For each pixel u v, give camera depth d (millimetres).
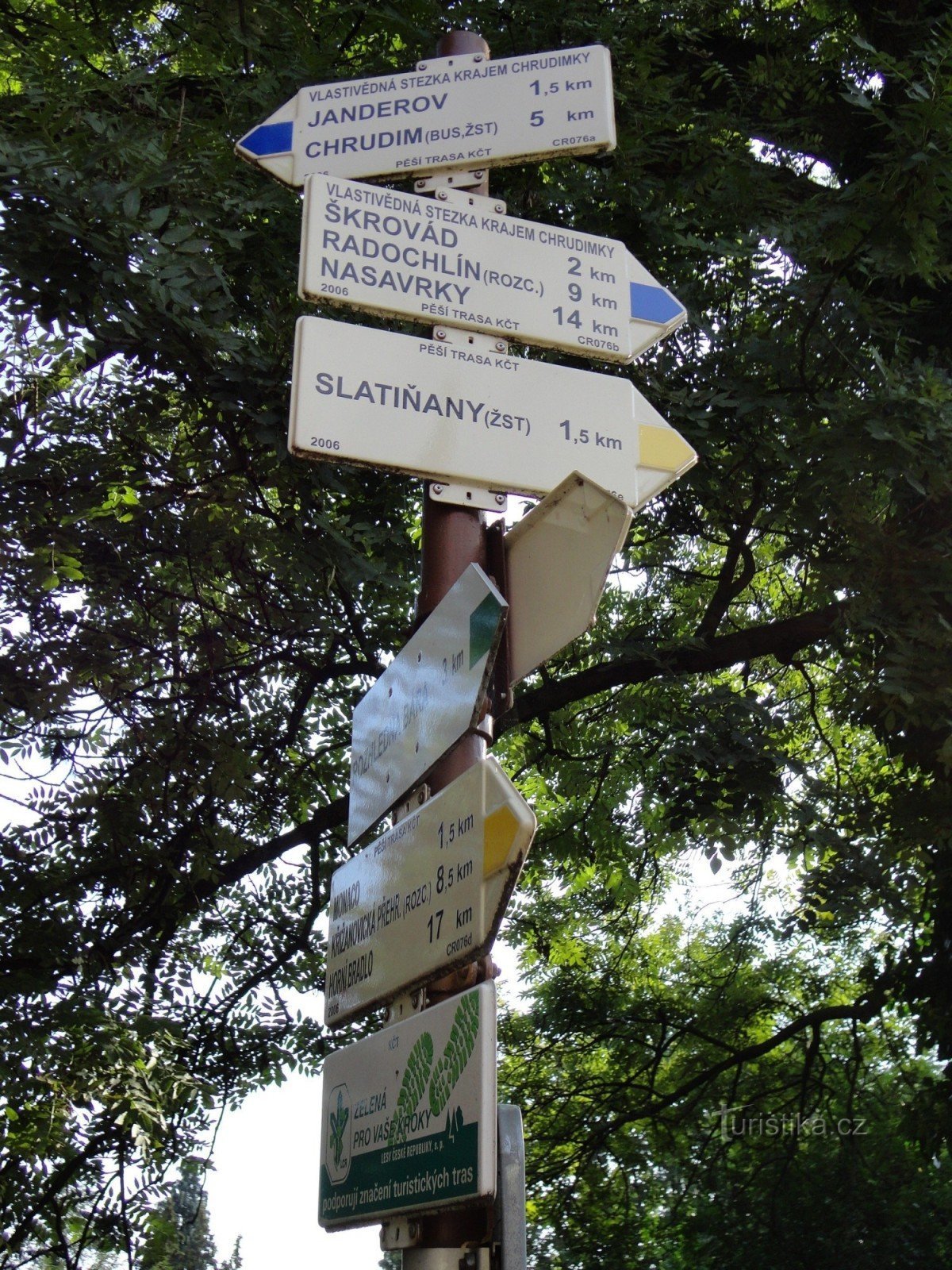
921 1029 8305
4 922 6594
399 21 6762
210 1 6695
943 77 5512
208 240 5547
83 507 6027
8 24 6816
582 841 10594
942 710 6480
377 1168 2334
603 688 8367
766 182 7324
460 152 3350
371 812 2885
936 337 7555
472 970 2400
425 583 2834
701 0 7895
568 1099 11711
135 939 7027
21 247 5059
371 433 2832
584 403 3047
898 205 5836
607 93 3371
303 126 3418
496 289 3105
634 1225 11391
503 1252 1992
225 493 6242
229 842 7168
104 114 5605
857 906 7352
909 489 6645
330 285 2941
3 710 6402
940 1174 10547
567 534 2561
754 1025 12211
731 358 7215
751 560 8758
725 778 7129
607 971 12289
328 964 2883
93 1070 5547
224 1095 7949
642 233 7418
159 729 6984
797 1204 10422
